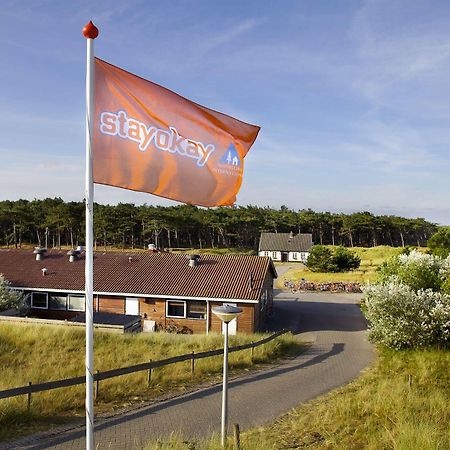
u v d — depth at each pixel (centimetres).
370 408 1239
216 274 2964
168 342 2177
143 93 659
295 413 1291
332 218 10681
